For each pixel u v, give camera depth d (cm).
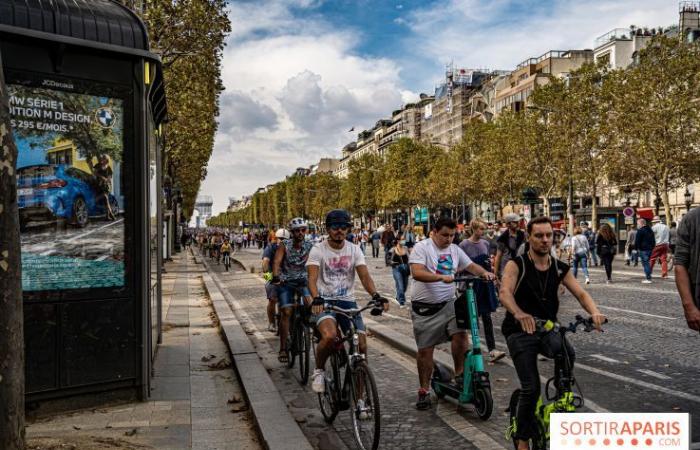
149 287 641
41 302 561
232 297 1806
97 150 588
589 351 876
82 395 589
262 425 528
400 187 7006
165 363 833
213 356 882
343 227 562
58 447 454
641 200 5219
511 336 425
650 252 1908
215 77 2259
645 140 3209
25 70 550
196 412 595
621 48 6456
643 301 1431
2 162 315
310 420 606
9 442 313
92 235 585
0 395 311
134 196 609
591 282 1944
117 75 600
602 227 1916
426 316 607
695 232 455
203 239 6134
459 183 5556
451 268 604
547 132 3978
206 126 2606
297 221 845
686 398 627
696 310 449
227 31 2112
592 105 3688
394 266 1455
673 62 3142
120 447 472
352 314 547
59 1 572
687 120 3145
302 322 766
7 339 314
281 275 862
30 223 552
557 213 4612
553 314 423
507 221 875
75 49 574
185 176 4162
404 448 508
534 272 422
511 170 4406
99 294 592
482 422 566
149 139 654
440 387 625
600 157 3762
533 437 414
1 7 539
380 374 774
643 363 791
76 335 580
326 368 591
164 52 2031
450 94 10025
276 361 889
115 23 594
